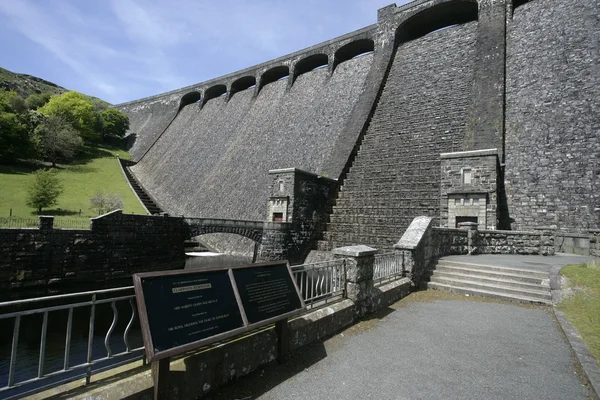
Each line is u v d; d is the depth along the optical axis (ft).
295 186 71.82
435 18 109.09
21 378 27.81
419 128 83.41
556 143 64.08
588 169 59.52
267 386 15.71
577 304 27.48
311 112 119.34
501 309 28.99
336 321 23.07
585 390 15.92
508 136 69.77
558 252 55.21
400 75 102.47
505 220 63.26
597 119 61.72
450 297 32.96
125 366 13.70
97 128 199.31
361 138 91.04
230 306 15.08
